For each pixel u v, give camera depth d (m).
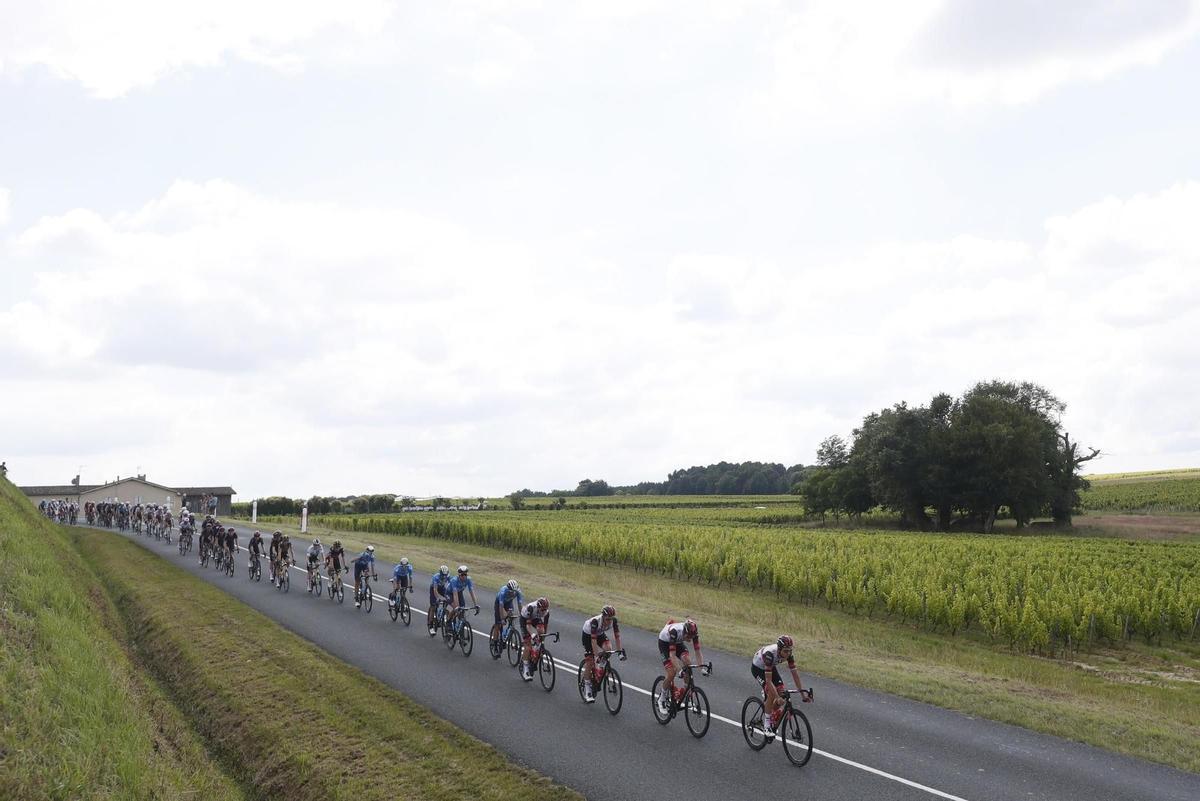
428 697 14.03
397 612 21.30
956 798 9.50
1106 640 25.38
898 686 14.62
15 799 7.71
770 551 36.69
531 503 128.25
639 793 9.80
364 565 22.92
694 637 12.26
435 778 10.42
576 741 11.75
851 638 23.28
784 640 10.92
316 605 23.69
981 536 57.09
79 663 12.16
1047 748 11.31
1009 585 28.91
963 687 14.58
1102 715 13.05
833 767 10.58
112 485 87.19
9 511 26.16
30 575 16.75
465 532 56.72
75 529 53.88
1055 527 75.44
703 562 35.41
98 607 21.70
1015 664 21.48
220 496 96.25
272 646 17.53
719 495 181.38
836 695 14.24
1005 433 70.00
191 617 20.81
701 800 9.55
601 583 33.94
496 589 27.50
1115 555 39.31
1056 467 75.56
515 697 14.12
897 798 9.52
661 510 99.38
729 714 13.09
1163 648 24.81
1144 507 91.88
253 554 29.28
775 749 11.36
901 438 75.19
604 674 13.31
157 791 9.38
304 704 13.57
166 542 44.25
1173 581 29.64
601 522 68.44
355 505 96.88
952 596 27.23
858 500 81.62
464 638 17.48
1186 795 9.56
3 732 8.73
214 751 12.49
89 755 9.13
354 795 10.09
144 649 18.72
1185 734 12.20
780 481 184.88
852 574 30.66
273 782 11.06
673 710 12.28
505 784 10.14
